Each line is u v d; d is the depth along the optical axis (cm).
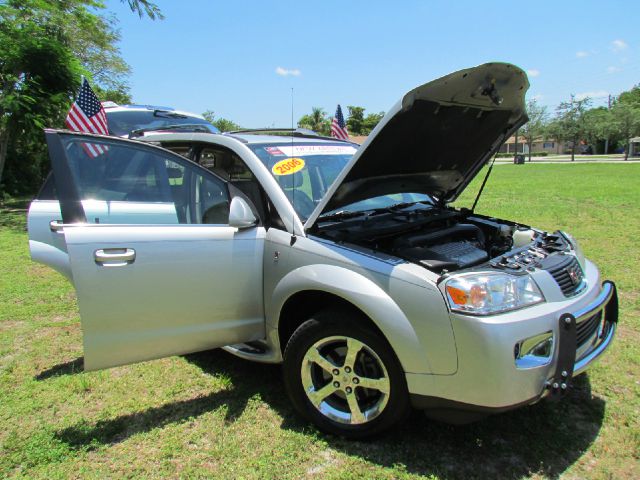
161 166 312
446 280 238
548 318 240
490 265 265
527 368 230
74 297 539
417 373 244
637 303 475
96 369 279
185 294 289
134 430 292
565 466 254
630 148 5841
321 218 315
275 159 341
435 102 279
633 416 295
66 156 281
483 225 381
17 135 1234
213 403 320
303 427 291
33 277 615
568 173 2669
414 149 313
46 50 1175
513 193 1526
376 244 297
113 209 288
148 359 290
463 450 267
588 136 5953
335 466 256
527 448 268
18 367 375
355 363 268
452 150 346
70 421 302
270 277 302
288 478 248
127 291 275
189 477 250
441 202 414
